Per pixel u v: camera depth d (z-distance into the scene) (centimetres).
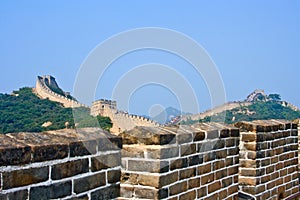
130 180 413
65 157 296
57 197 288
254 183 602
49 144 282
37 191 273
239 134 566
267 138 626
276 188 651
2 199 249
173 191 426
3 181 249
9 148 254
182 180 442
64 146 294
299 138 771
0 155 247
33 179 269
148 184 407
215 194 506
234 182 551
